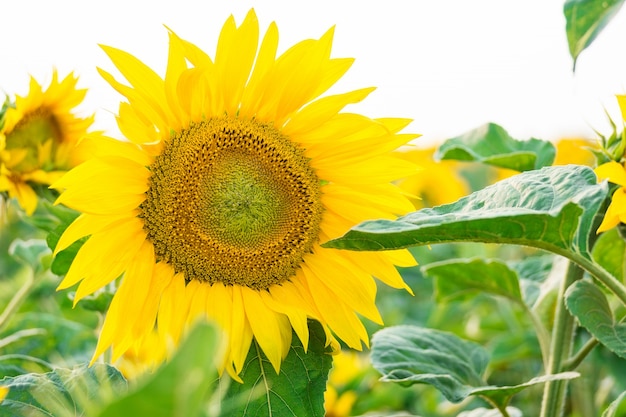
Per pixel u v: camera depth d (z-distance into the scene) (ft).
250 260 2.66
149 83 2.54
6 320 3.25
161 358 2.54
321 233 2.75
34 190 3.19
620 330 2.59
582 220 2.36
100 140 2.51
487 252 5.30
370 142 2.68
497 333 4.49
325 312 2.66
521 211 2.29
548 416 2.81
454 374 2.91
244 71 2.64
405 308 5.44
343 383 3.81
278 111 2.70
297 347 2.60
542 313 3.14
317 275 2.70
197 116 2.65
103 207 2.50
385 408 4.09
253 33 2.61
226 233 2.66
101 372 2.37
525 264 3.48
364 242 2.29
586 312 2.61
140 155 2.56
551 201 2.34
